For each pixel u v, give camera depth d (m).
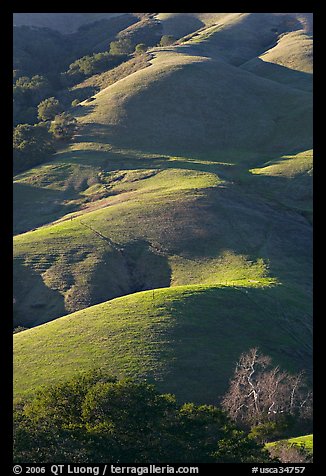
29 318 66.25
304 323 61.38
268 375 49.28
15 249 77.38
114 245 78.31
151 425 34.56
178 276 72.88
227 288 63.41
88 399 35.44
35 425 34.62
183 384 48.31
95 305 62.41
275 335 57.84
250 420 45.12
